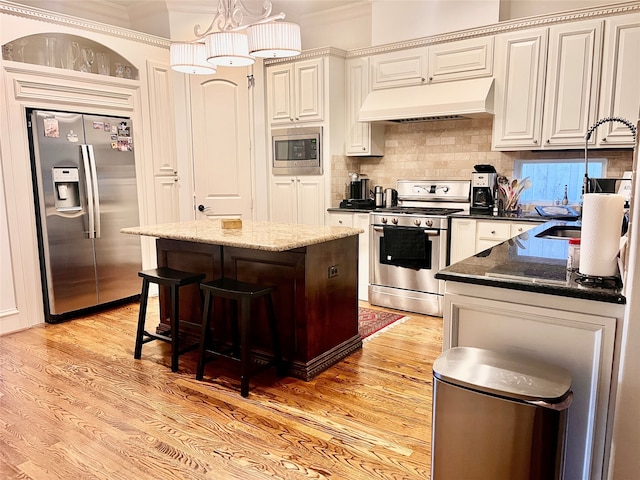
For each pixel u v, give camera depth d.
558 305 1.54
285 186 5.09
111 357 3.24
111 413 2.48
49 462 2.07
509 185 4.19
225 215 5.12
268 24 2.70
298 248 2.80
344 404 2.57
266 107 5.12
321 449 2.15
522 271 1.72
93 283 4.16
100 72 4.35
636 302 1.28
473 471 1.46
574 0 3.90
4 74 3.57
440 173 4.69
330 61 4.59
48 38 4.06
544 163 4.14
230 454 2.12
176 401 2.61
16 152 3.69
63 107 3.94
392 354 3.26
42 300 3.94
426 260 4.11
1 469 2.03
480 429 1.42
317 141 4.75
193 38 4.81
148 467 2.03
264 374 2.97
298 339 2.88
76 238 4.00
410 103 4.25
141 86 4.52
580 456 1.58
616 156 3.81
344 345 3.21
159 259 3.55
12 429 2.33
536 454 1.35
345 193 5.00
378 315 4.15
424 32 4.30
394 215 4.25
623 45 3.43
